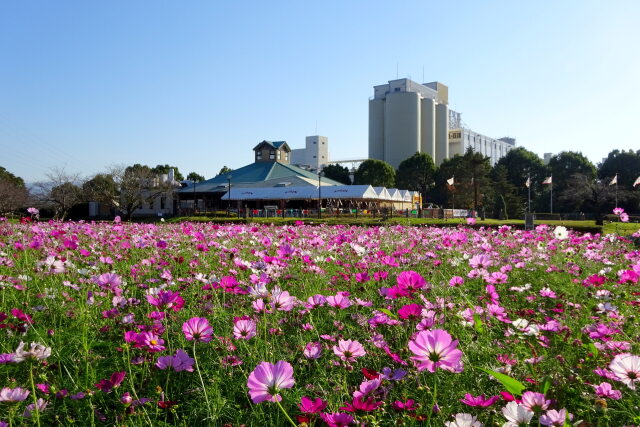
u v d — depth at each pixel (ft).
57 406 6.26
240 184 149.59
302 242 18.72
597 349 6.59
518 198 166.91
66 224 30.94
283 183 140.87
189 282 11.44
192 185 159.63
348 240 18.78
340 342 5.78
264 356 7.16
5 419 4.68
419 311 6.56
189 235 22.09
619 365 5.20
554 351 6.89
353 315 9.14
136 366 7.11
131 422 5.36
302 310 9.16
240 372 7.16
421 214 103.19
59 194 109.60
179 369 5.82
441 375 6.32
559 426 4.15
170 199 151.12
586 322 8.53
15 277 11.49
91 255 15.66
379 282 12.39
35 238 16.65
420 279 6.89
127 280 12.20
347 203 127.95
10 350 7.22
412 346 4.24
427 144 280.51
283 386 4.02
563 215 136.15
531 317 9.23
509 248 20.80
